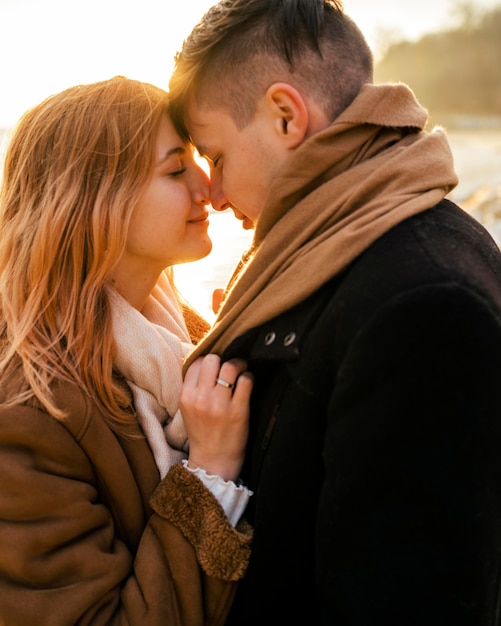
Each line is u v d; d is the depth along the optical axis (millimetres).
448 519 1031
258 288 1289
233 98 1329
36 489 1272
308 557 1270
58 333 1418
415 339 1019
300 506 1235
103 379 1399
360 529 1076
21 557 1257
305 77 1281
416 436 1028
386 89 1249
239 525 1344
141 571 1339
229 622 1410
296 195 1291
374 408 1045
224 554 1297
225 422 1353
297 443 1211
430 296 1018
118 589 1352
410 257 1076
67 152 1431
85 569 1311
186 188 1514
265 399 1328
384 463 1046
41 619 1251
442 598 1045
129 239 1494
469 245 1165
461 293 1020
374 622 1071
